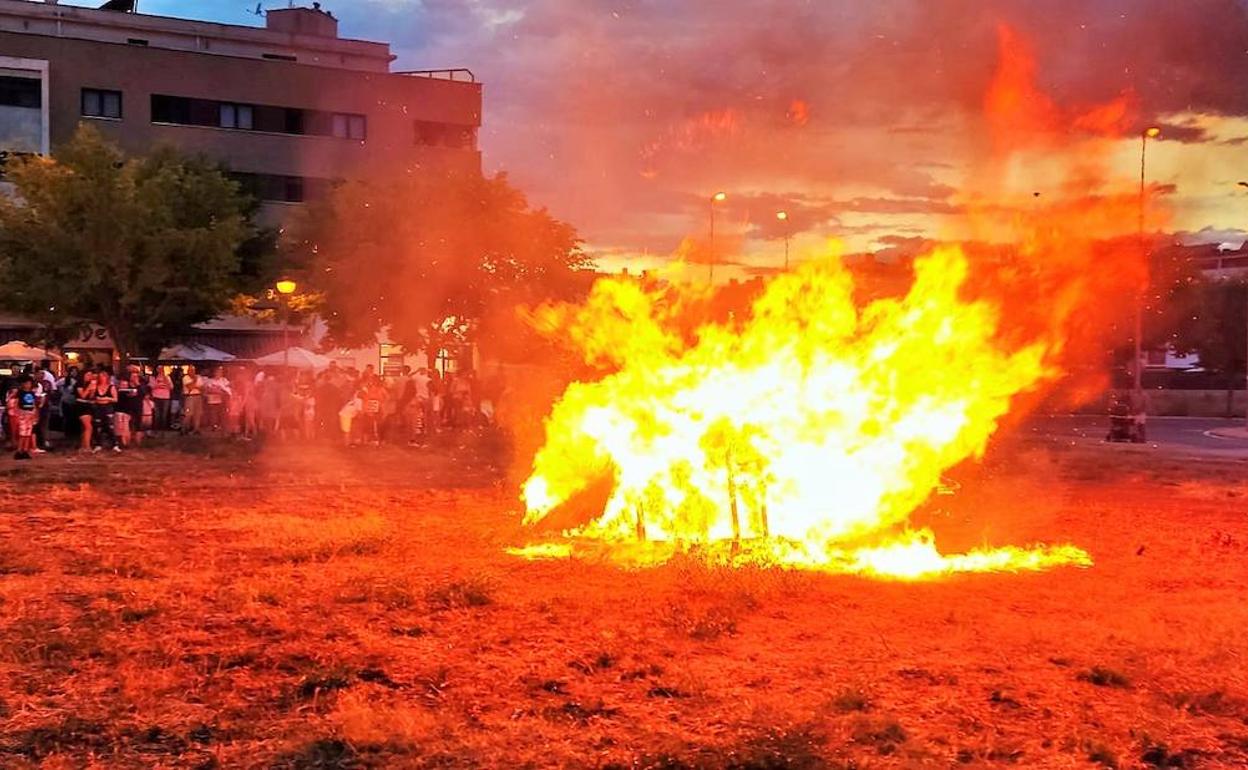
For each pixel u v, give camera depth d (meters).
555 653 7.07
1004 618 8.20
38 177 35.59
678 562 9.90
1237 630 7.86
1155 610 8.55
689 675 6.53
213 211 40.59
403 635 7.51
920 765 5.12
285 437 26.45
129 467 19.23
